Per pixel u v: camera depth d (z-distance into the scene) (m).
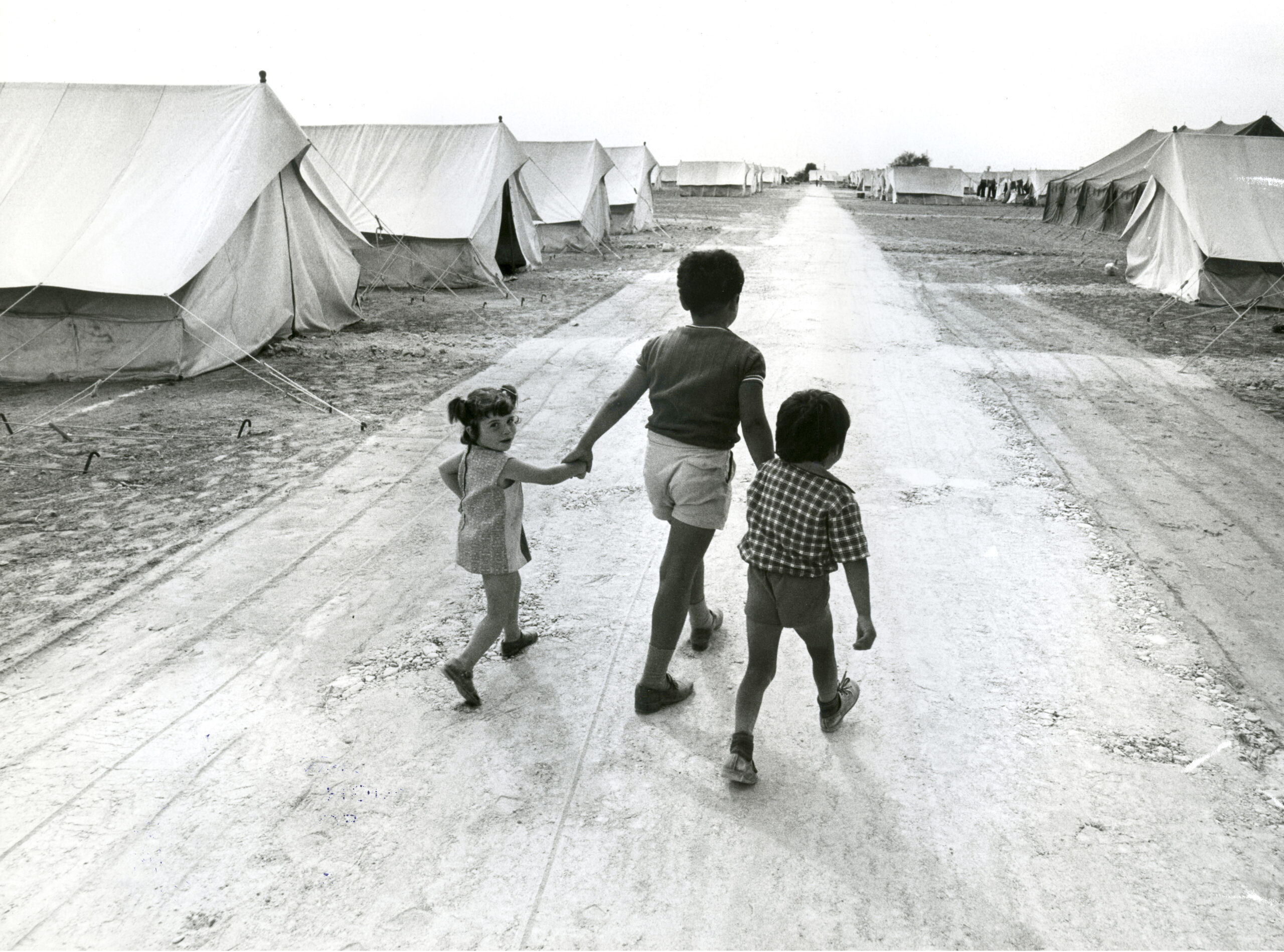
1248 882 2.78
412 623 4.44
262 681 3.92
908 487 6.37
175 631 4.33
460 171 17.69
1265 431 7.96
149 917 2.64
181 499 6.12
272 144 11.05
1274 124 27.75
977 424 7.99
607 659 4.12
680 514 3.46
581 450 3.66
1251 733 3.53
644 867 2.85
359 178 18.03
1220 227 15.68
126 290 9.38
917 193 74.25
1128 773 3.30
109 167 10.69
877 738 3.53
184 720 3.62
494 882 2.79
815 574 3.09
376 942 2.55
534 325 13.33
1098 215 37.09
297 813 3.09
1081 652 4.16
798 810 3.12
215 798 3.16
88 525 5.64
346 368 10.25
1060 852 2.91
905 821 3.06
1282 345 12.20
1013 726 3.59
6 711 3.67
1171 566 5.09
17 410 8.48
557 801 3.17
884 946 2.54
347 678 3.95
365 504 6.04
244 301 10.88
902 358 10.81
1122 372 10.37
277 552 5.27
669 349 3.48
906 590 4.79
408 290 17.09
